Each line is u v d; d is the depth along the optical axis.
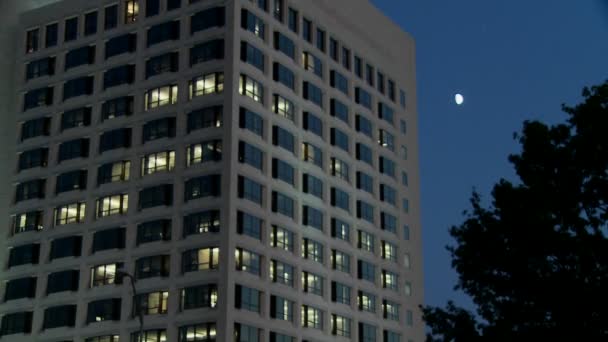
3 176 99.56
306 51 104.06
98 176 94.25
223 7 93.75
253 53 94.56
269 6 98.88
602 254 39.12
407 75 124.19
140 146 92.88
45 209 95.88
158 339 84.44
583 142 40.62
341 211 103.94
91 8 101.38
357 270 104.69
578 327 38.47
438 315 42.66
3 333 92.88
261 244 88.94
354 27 114.25
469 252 42.19
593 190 40.16
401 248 113.38
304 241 96.31
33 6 108.62
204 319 82.69
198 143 89.62
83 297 89.75
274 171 93.75
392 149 116.81
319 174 101.38
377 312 106.12
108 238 90.75
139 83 95.50
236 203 86.75
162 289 85.88
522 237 40.47
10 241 96.38
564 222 40.62
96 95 97.62
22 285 93.56
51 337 89.94
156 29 96.56
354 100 111.38
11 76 103.81
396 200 115.12
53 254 93.44
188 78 92.88
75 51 100.62
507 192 41.66
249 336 84.56
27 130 100.12
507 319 40.44
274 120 95.56
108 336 87.19
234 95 90.06
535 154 41.88
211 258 84.56
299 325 92.12
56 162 97.44
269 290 88.62
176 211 88.12
